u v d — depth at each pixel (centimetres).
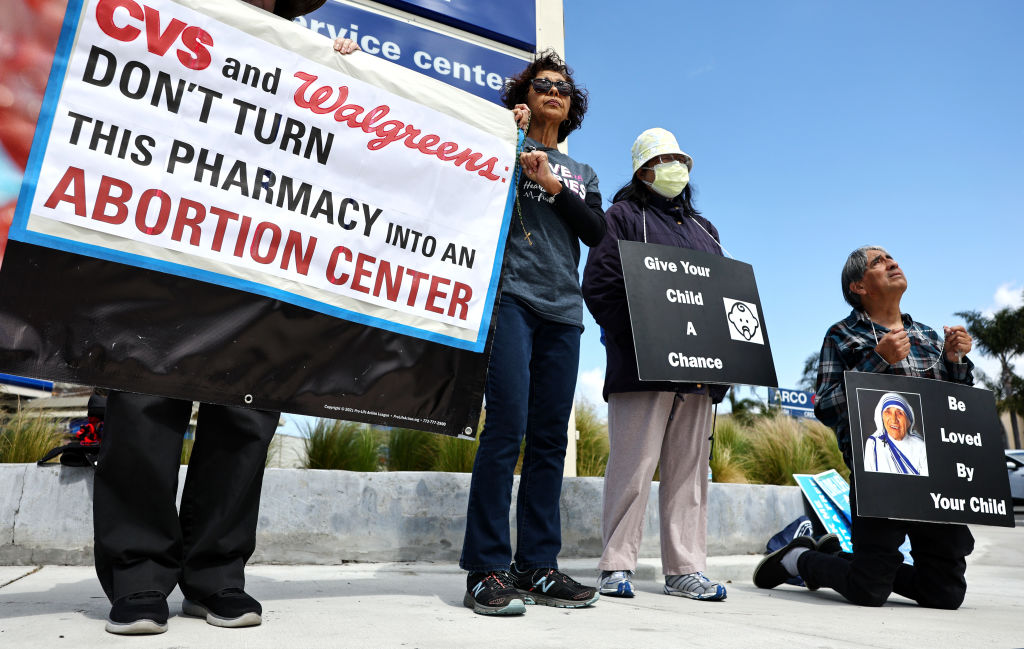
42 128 174
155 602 169
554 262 251
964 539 285
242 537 190
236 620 174
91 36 181
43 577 268
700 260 299
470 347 232
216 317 190
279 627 176
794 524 446
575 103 300
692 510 295
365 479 356
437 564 358
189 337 185
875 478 277
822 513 446
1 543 298
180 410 185
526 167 244
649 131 312
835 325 316
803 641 181
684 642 173
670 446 297
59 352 170
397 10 436
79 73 179
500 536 221
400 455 481
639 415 286
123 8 186
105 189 179
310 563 338
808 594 322
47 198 173
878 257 309
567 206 248
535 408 247
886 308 309
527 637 173
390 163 224
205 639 159
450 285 231
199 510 188
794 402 1596
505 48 467
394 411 216
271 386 196
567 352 248
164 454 178
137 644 153
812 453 744
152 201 185
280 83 207
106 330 175
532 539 239
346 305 212
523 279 246
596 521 412
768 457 713
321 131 213
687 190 331
